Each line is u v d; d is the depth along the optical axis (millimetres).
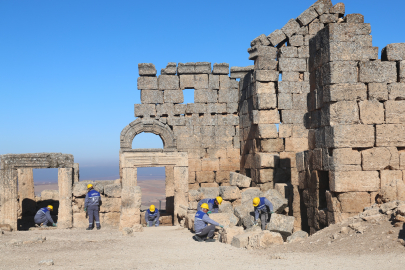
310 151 13617
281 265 7074
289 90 18984
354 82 12141
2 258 8531
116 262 8156
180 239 11578
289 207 15844
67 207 15883
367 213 9875
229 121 22812
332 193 12016
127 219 14508
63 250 9680
